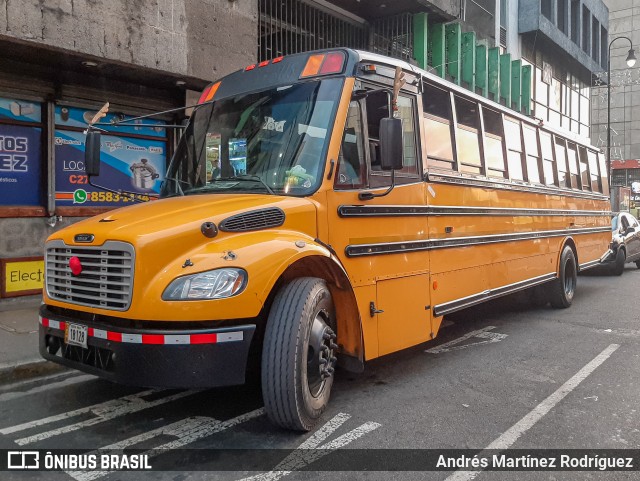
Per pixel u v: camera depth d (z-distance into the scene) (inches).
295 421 153.7
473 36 659.4
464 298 247.0
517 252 304.2
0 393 198.4
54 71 329.7
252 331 143.8
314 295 157.9
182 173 203.2
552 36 943.0
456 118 251.8
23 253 324.5
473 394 197.5
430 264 221.3
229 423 168.4
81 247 152.9
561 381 213.5
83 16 319.6
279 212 158.4
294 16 495.8
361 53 190.1
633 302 401.4
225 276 140.7
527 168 328.2
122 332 139.3
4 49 293.9
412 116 215.9
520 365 235.6
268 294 146.3
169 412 178.2
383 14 566.3
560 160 386.9
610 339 283.3
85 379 215.0
